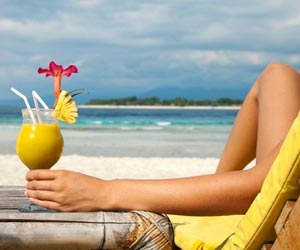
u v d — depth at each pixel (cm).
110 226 178
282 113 218
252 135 255
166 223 186
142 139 2148
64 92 211
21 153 212
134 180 194
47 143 208
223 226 215
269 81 233
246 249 179
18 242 172
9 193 262
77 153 1539
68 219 178
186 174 1012
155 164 1147
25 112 211
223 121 4069
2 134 2344
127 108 9169
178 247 223
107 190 190
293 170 154
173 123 3675
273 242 175
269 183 163
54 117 211
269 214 164
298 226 150
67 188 188
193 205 189
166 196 189
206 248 199
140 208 190
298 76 235
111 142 1978
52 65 209
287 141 156
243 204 189
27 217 176
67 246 177
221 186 188
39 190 190
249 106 252
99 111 6756
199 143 2000
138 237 180
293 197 160
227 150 263
